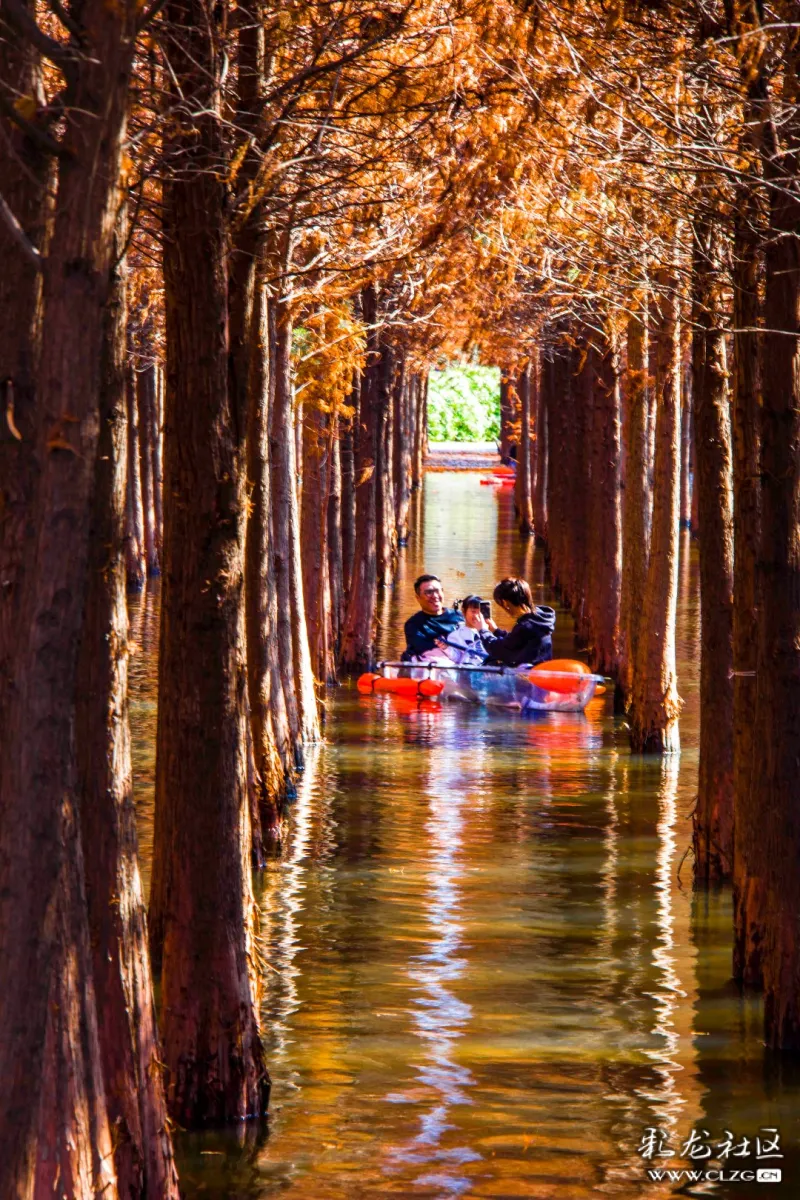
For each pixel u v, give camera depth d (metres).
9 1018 10.59
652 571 39.41
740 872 22.55
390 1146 16.78
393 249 29.36
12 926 10.60
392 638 58.28
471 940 24.33
